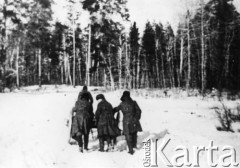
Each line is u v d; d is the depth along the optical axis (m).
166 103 26.30
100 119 10.28
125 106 10.30
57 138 11.86
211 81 40.81
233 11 42.91
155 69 65.88
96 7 43.12
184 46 50.12
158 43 64.69
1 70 40.50
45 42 50.62
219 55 40.78
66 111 17.77
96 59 45.62
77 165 8.77
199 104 26.02
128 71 55.06
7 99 23.66
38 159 9.19
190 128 15.37
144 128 14.52
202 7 39.72
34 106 19.81
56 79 81.69
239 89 36.38
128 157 9.67
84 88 11.62
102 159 9.29
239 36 41.69
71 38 63.91
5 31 41.94
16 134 12.37
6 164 8.73
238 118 17.47
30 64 72.75
